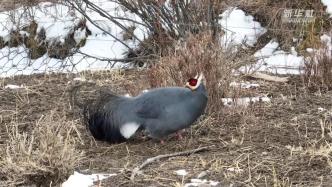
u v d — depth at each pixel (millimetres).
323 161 9445
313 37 17328
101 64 17484
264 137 10648
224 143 10445
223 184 8812
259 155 9836
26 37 19031
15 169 9109
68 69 17359
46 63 18078
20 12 20141
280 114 11977
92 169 9523
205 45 12664
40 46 18766
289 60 16844
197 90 10328
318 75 14195
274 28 17922
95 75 16125
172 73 12453
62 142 9719
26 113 12336
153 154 10219
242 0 18781
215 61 12375
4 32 19344
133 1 16234
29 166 9070
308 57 15609
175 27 16000
